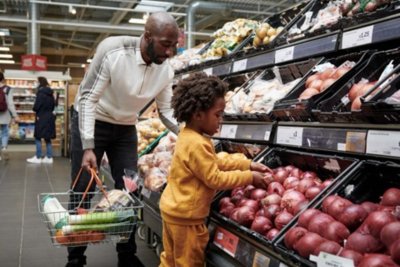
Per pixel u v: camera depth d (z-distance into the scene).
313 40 2.13
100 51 2.27
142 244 3.25
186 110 1.67
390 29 1.62
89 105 2.27
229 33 3.44
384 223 1.17
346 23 1.88
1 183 5.88
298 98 1.99
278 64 2.60
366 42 1.74
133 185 2.28
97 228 2.00
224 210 1.79
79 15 13.09
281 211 1.58
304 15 2.67
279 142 1.98
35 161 8.45
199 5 11.83
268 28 2.82
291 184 1.75
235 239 1.63
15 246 3.19
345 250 1.19
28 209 4.35
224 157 1.87
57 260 2.91
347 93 1.75
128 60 2.27
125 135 2.58
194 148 1.63
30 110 12.64
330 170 1.81
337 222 1.31
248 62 2.78
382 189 1.51
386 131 1.41
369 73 1.80
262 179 1.76
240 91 2.59
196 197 1.65
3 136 8.51
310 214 1.38
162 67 2.41
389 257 1.09
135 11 11.99
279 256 1.38
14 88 12.52
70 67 24.56
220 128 2.49
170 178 1.74
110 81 2.33
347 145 1.56
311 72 2.16
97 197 3.08
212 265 1.71
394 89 1.48
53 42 18.20
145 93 2.38
